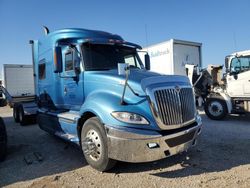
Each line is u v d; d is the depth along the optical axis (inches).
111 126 182.4
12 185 186.9
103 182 184.4
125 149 178.5
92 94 217.3
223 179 181.2
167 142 184.2
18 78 777.6
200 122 213.5
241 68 426.9
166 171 199.9
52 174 203.6
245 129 350.6
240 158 223.1
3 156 243.0
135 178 189.2
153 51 634.8
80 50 240.4
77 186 179.6
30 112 443.8
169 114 188.1
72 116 242.1
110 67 247.3
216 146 260.5
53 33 281.9
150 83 188.5
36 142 309.6
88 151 205.2
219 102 438.3
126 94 194.2
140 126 180.9
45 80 310.7
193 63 606.2
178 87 197.0
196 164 211.5
